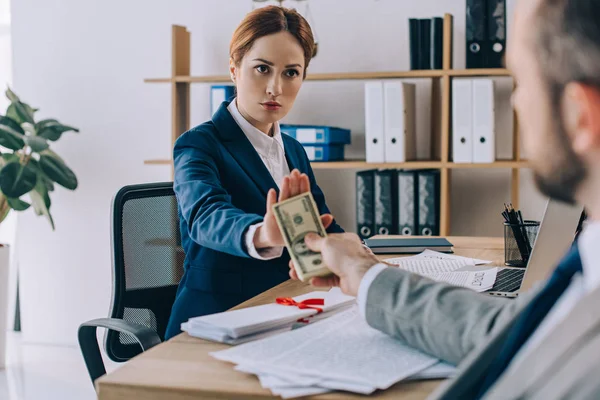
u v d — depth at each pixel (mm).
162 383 834
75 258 4047
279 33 1736
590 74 433
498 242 2271
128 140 3916
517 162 3141
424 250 2027
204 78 3453
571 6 440
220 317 1081
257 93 1770
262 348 931
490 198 3543
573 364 389
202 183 1548
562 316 508
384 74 3271
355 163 3291
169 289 1958
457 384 551
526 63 474
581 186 471
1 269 3641
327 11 3633
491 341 551
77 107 3977
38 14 3988
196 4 3779
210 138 1753
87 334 1670
